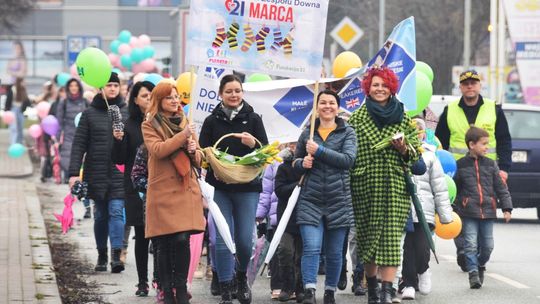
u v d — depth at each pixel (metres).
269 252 18.42
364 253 18.62
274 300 20.06
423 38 71.69
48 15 146.88
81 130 22.94
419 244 20.05
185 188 17.30
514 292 21.11
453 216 21.31
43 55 147.25
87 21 147.00
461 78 24.06
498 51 55.78
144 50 47.59
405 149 18.23
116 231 22.92
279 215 19.42
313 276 18.44
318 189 18.47
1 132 92.31
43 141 48.31
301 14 19.16
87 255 25.83
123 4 146.00
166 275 17.55
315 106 18.45
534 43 50.03
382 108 18.45
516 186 35.03
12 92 63.09
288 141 22.66
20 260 23.02
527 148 35.00
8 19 104.12
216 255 18.58
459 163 22.08
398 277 19.95
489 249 22.06
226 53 19.11
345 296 20.44
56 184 46.88
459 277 23.14
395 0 71.44
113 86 23.11
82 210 36.22
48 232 30.34
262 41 19.17
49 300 18.31
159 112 17.41
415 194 18.44
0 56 146.50
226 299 18.62
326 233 18.75
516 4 49.69
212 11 19.05
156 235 17.27
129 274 22.97
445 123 24.34
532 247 28.44
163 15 146.50
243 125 18.78
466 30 60.09
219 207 18.53
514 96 73.62
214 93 21.80
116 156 20.47
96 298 19.83
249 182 18.55
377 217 18.41
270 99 22.66
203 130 18.84
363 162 18.53
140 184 18.50
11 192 41.19
